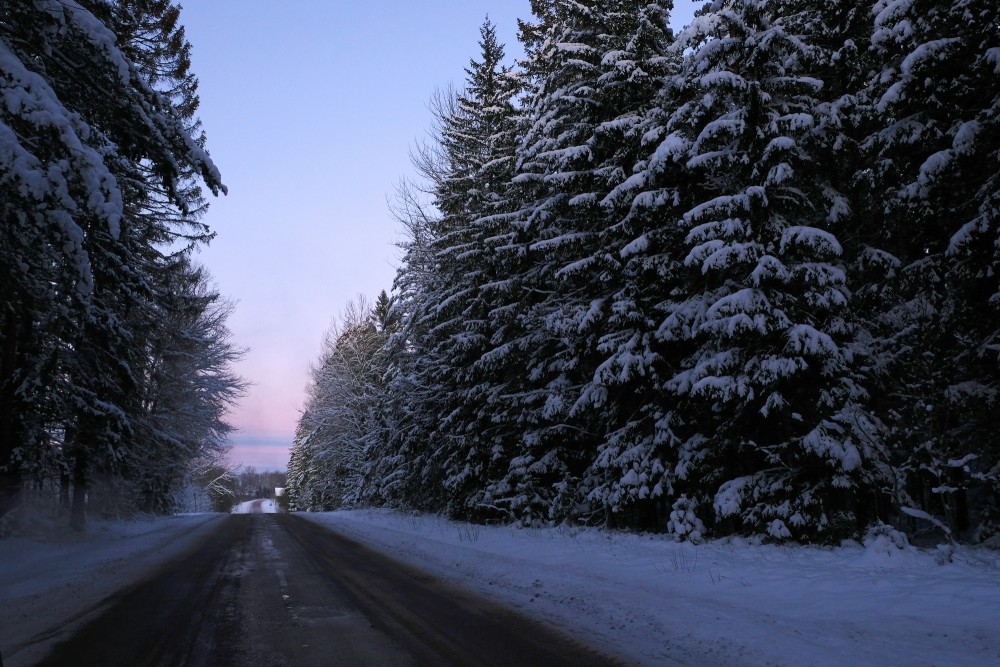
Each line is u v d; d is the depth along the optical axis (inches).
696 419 586.9
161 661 227.3
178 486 1631.4
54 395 727.1
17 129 399.5
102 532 839.1
